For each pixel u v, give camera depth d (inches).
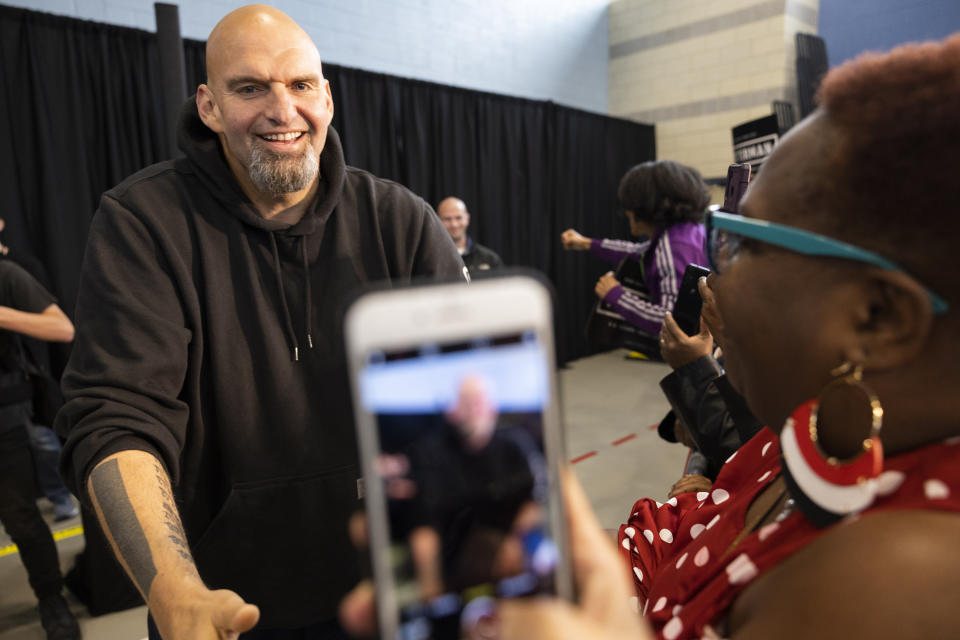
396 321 12.3
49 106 120.1
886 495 13.4
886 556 11.9
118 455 27.5
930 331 12.8
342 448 37.8
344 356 37.7
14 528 71.7
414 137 179.5
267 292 36.9
